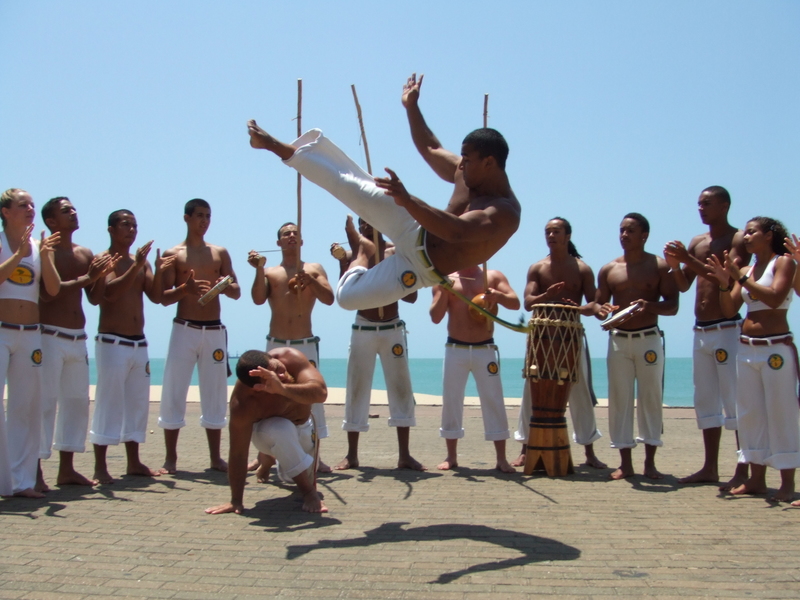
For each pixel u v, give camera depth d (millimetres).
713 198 6074
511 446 8539
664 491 5711
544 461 6438
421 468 6746
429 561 3789
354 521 4656
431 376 60406
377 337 6789
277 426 4895
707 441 6102
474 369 6742
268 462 6000
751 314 5422
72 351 5680
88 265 5832
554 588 3389
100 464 5926
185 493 5500
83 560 3766
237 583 3441
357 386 6840
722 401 6020
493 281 6879
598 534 4348
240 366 4789
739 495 5504
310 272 6762
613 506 5145
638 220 6344
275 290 6738
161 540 4152
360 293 4324
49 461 7016
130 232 6168
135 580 3473
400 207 4133
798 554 3939
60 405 5762
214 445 6594
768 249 5414
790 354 5270
